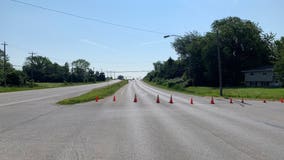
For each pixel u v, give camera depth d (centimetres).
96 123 1427
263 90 5119
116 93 5069
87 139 1021
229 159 750
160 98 3656
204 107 2367
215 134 1111
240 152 823
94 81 18912
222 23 8594
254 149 859
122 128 1266
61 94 4803
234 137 1049
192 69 8869
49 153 818
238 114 1827
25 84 8981
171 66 13512
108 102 2953
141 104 2691
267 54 8569
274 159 750
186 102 2964
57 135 1101
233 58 8194
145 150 851
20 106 2492
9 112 1984
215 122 1452
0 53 11050
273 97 3728
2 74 8431
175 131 1184
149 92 5562
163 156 782
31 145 923
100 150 853
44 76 16300
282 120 1524
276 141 976
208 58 8162
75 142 970
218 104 2694
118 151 840
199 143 946
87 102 2956
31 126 1332
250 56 8456
